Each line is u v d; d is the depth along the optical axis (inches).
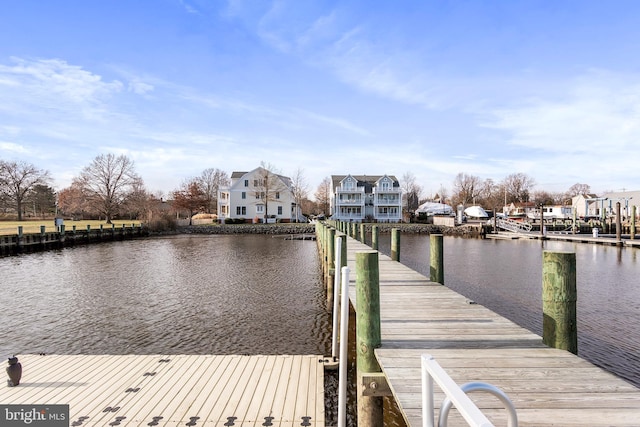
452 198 4266.7
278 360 270.2
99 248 1278.3
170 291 572.4
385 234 1959.9
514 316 428.5
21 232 1154.0
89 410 201.9
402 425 203.5
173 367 257.6
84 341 354.0
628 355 309.4
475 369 139.6
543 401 112.6
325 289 585.6
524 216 2763.3
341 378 182.7
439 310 235.9
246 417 194.5
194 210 2933.1
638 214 2379.4
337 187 2522.1
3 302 505.7
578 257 941.8
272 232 2089.1
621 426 97.6
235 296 538.6
